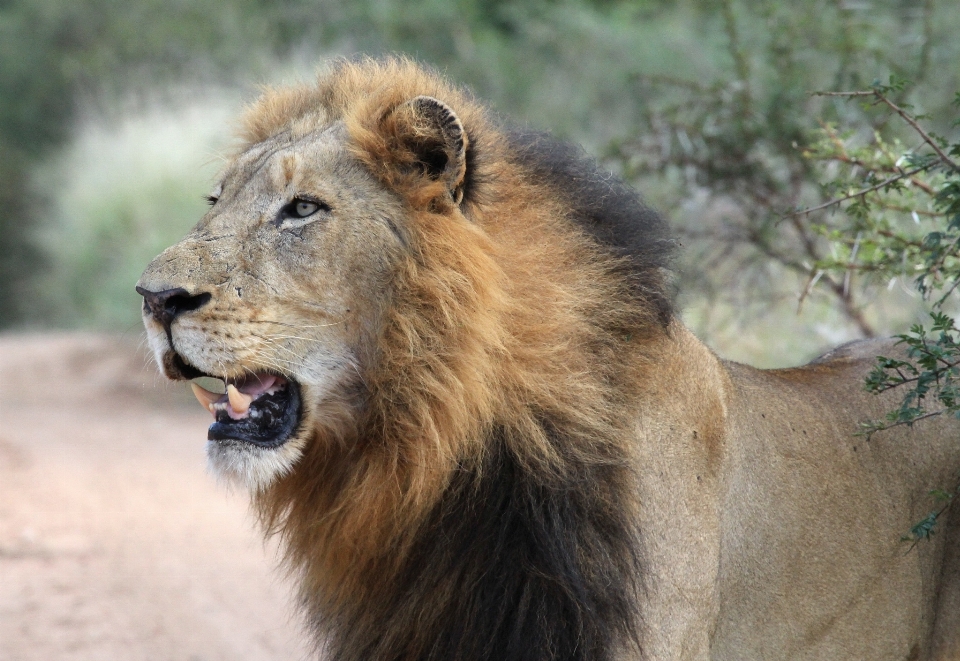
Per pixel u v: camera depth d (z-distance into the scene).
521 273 7.46
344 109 8.00
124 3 53.25
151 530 17.36
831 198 12.80
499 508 7.30
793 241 15.20
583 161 8.20
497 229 7.59
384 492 7.35
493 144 7.83
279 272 7.39
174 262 7.35
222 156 8.85
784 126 15.41
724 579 7.84
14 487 20.05
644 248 7.87
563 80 35.03
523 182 7.81
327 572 7.61
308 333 7.40
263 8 45.69
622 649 7.17
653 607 7.31
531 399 7.30
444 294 7.27
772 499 8.06
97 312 39.97
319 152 7.58
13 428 26.62
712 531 7.66
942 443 8.74
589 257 7.68
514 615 7.21
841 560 8.28
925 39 15.99
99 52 51.41
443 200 7.41
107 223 40.56
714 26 25.94
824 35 17.02
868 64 16.62
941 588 8.78
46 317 46.84
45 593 14.00
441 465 7.22
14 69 57.00
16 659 11.70
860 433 8.29
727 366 8.54
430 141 7.41
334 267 7.39
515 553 7.25
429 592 7.31
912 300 14.26
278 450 7.39
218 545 16.59
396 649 7.45
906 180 10.82
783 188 15.27
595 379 7.44
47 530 17.11
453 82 8.69
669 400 7.66
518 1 39.31
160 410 29.95
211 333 7.29
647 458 7.48
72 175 45.12
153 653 12.00
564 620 7.14
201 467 22.30
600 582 7.13
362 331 7.41
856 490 8.41
